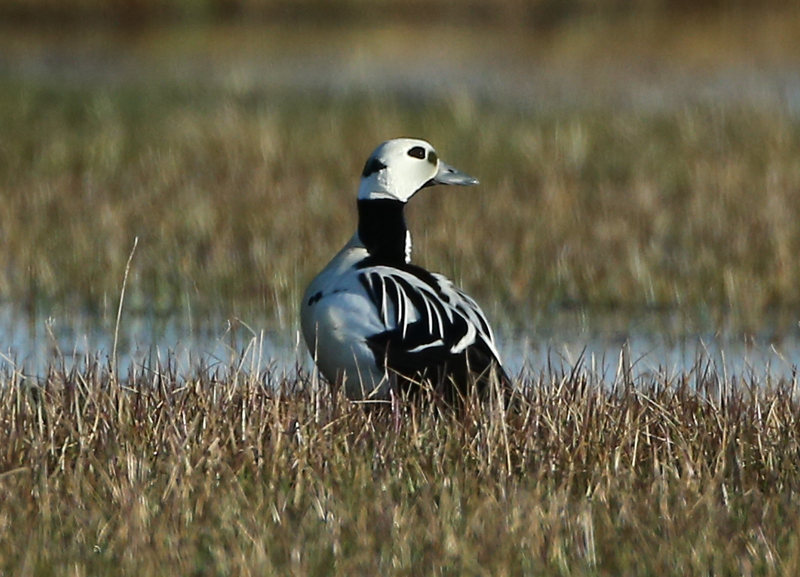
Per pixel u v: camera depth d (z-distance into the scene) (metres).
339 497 6.91
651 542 6.43
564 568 6.16
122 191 17.98
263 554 6.02
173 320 12.28
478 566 6.09
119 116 25.02
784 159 20.34
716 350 11.55
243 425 7.73
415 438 7.68
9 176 18.92
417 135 23.33
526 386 9.06
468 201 17.67
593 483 7.29
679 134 23.17
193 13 53.44
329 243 14.95
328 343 8.35
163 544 6.30
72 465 7.56
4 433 7.76
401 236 9.06
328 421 7.98
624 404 8.30
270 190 17.84
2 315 12.40
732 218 16.25
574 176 19.52
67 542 6.44
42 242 14.84
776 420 8.24
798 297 13.18
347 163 20.41
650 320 12.59
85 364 9.39
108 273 13.62
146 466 7.26
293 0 57.97
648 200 17.30
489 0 56.81
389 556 6.25
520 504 6.72
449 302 8.41
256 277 13.52
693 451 7.88
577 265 14.12
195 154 20.81
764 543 6.37
